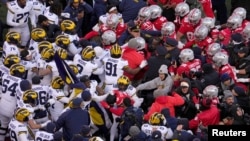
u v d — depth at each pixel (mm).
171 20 74125
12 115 61062
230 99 59406
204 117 58906
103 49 65688
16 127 57156
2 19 79125
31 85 60469
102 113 60844
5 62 61688
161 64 63906
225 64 64375
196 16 69750
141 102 62062
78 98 57469
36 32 65562
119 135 60625
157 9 70062
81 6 72812
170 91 62188
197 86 62125
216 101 59969
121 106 60312
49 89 60469
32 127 57719
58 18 70938
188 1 73750
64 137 57438
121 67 63156
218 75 63188
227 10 82312
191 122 59156
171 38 66125
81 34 74188
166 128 56656
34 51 64938
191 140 56000
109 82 63250
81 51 64250
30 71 63406
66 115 57281
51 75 63281
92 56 62750
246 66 65625
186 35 70625
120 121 58844
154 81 62625
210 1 74000
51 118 60969
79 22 72938
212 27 69812
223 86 62844
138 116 58031
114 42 66312
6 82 60844
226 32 69875
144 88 62969
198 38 68312
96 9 73938
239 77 65375
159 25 70062
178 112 60312
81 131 55188
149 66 64188
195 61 64438
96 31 70375
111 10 71250
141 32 68938
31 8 71000
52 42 67062
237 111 58500
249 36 67875
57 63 60469
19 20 70625
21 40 71562
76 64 62844
